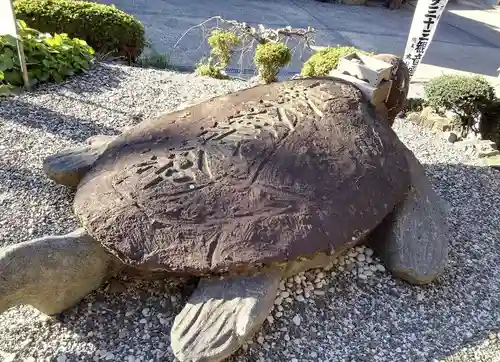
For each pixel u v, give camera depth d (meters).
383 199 2.12
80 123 3.41
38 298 1.72
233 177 1.88
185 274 1.80
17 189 2.59
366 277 2.29
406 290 2.26
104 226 1.73
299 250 1.77
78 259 1.78
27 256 1.62
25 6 4.78
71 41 4.44
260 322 1.75
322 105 2.35
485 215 3.00
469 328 2.12
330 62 4.45
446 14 11.88
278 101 2.36
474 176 3.46
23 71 3.74
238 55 6.16
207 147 1.99
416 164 2.80
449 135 4.11
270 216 1.80
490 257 2.60
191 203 1.77
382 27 9.87
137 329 1.87
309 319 2.04
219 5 9.75
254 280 1.81
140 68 4.74
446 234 2.44
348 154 2.14
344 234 1.90
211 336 1.64
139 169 1.89
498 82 7.25
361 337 2.00
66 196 2.58
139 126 2.25
